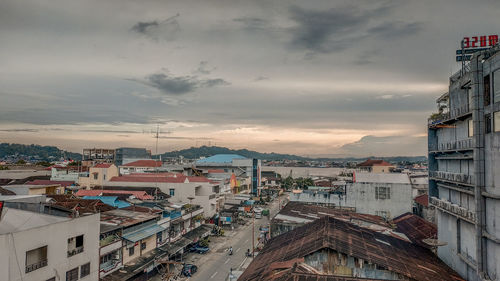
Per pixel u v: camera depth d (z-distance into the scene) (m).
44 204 37.50
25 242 27.14
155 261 44.16
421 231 50.03
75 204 44.44
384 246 30.48
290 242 32.34
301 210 59.16
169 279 44.78
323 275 22.77
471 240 28.61
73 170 100.94
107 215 46.12
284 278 22.62
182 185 72.56
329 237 27.72
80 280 32.50
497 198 23.33
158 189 73.69
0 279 25.25
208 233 65.38
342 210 66.19
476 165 25.69
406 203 65.25
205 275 48.62
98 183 80.00
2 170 99.44
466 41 30.72
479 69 25.92
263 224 84.88
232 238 70.50
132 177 79.25
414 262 28.66
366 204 67.44
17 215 32.25
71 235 31.61
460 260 30.80
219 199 82.69
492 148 24.28
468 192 27.73
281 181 161.00
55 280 29.69
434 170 38.19
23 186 56.69
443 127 36.06
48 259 29.09
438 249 37.47
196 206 67.06
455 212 30.95
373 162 145.00
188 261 54.72
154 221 48.19
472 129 28.28
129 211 50.22
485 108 25.27
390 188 66.19
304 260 25.72
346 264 25.02
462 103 30.56
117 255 39.22
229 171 131.38
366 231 34.72
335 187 111.62
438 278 26.34
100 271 36.19
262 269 26.69
